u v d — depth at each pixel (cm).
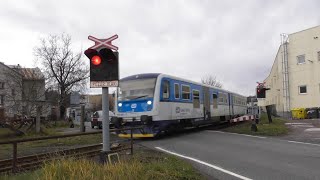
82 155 1114
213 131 2530
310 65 4512
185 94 2270
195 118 2417
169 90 2064
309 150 1466
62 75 5953
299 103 4650
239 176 976
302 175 982
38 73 5209
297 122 3198
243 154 1374
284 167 1099
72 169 770
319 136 2016
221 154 1377
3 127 2478
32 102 3800
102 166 839
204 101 2608
